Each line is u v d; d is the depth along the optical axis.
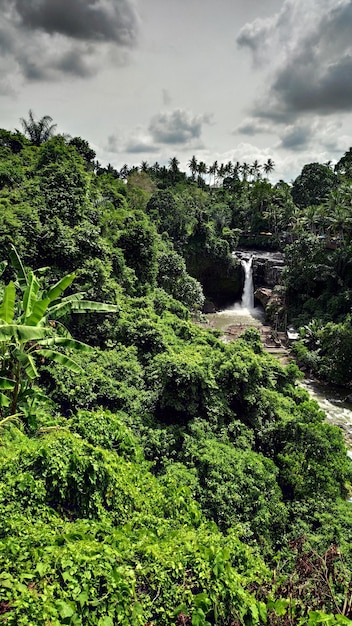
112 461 8.41
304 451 14.39
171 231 51.53
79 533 5.98
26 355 8.54
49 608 4.43
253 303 51.88
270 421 16.23
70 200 24.48
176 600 5.45
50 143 37.66
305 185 74.06
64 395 13.42
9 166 34.25
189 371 14.70
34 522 6.26
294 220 58.50
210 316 47.94
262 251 60.53
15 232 18.30
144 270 30.42
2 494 6.41
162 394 14.91
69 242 19.22
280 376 20.08
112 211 35.31
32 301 9.30
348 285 38.62
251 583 6.61
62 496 6.93
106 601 4.99
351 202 44.62
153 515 8.05
